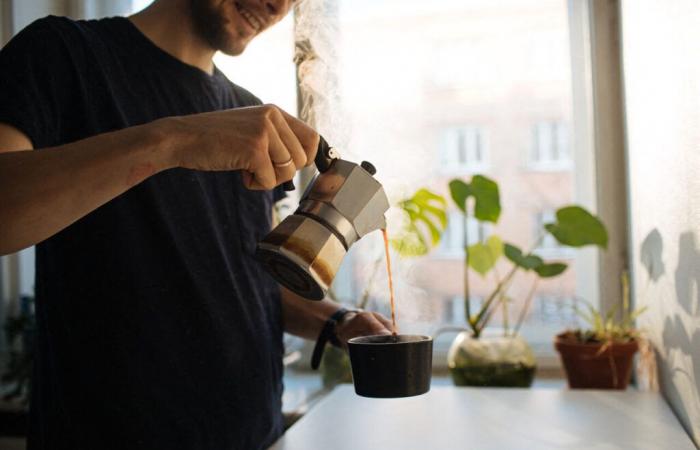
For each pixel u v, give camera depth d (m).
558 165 1.82
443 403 1.20
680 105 0.96
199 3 0.98
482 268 1.65
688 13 0.89
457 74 1.84
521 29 1.81
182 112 1.01
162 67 1.00
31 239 0.68
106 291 0.90
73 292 0.91
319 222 0.75
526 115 1.82
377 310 1.74
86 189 0.69
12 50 0.84
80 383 0.90
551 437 0.98
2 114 0.76
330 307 1.17
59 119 0.87
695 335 0.95
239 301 1.00
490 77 1.83
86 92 0.90
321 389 1.67
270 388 1.05
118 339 0.90
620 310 1.70
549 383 1.75
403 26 1.84
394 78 1.85
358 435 1.02
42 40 0.86
